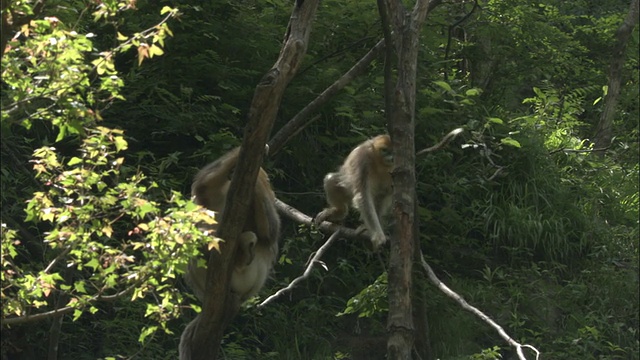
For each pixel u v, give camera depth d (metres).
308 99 14.88
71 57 6.45
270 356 13.02
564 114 19.73
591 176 18.06
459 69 19.22
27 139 12.53
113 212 7.09
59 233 6.92
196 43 14.27
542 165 16.81
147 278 6.97
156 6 14.30
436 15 16.45
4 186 12.63
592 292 15.42
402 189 9.35
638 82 20.73
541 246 16.09
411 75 9.58
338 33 15.55
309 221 11.62
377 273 14.62
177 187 13.09
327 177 12.12
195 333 8.47
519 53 18.52
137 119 14.17
